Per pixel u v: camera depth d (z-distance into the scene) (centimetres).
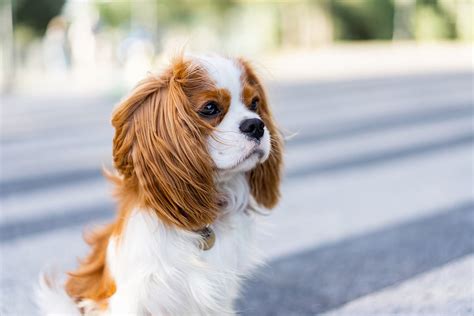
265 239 159
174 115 113
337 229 164
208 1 1248
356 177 214
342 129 310
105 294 117
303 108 392
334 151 258
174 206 113
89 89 570
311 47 1170
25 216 176
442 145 266
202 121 114
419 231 161
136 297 113
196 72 115
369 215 172
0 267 149
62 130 336
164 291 114
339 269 145
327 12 1181
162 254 113
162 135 113
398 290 137
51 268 140
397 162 236
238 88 116
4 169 238
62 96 524
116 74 711
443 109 375
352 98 439
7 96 534
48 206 185
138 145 113
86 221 172
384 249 153
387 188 198
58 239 162
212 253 117
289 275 144
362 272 144
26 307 135
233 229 119
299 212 176
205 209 114
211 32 1234
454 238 156
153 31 1072
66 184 213
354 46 1152
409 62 760
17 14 852
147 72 118
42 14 872
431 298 133
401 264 146
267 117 123
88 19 876
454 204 177
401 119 340
